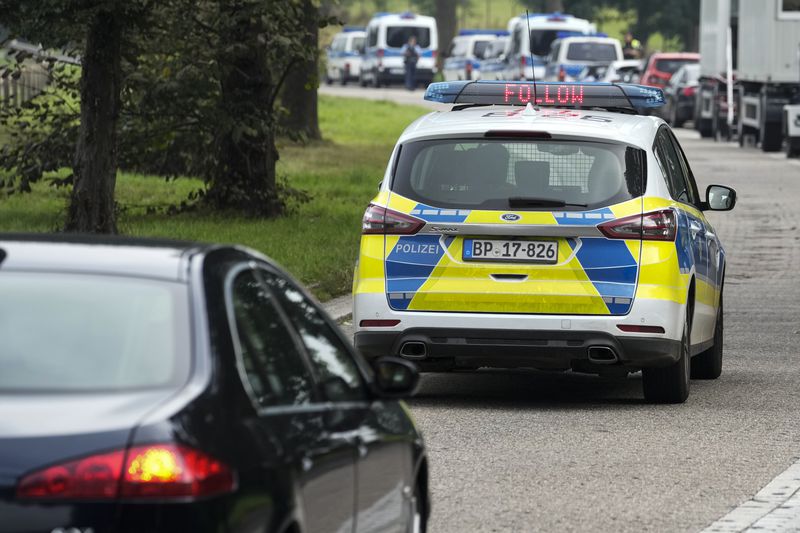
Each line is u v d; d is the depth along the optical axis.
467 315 31.81
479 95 36.44
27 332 14.27
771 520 23.75
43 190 77.25
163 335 14.27
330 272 51.50
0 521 12.82
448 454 28.45
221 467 13.34
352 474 16.48
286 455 14.47
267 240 59.34
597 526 23.30
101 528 12.86
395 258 32.19
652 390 33.78
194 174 69.31
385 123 151.00
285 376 15.60
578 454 28.55
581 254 31.72
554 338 31.67
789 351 42.34
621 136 32.44
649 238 31.77
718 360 37.72
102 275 14.88
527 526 23.27
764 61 121.19
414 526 19.72
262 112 65.38
